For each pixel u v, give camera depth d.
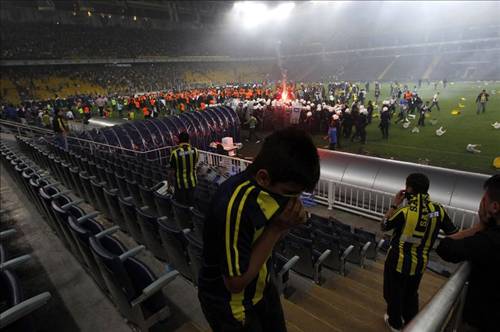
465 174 7.93
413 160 13.87
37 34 52.91
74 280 4.17
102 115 32.53
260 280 1.64
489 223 1.92
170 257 4.14
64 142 13.76
